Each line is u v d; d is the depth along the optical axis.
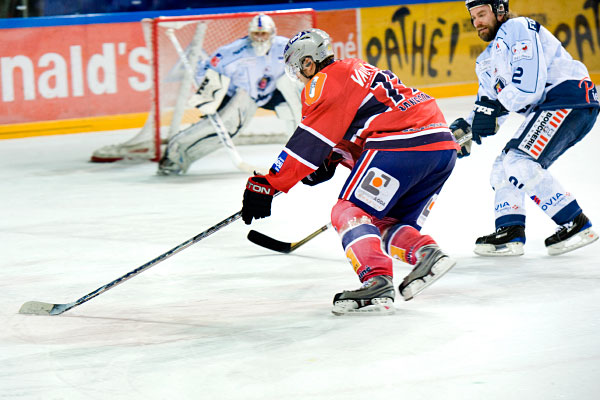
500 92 11.03
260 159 21.88
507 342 7.84
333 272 10.98
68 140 26.19
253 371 7.35
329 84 8.71
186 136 19.97
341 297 8.89
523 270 10.62
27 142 25.94
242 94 21.14
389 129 8.88
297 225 14.03
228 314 9.23
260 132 24.50
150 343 8.30
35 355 8.07
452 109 28.80
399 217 9.46
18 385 7.27
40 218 15.35
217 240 13.09
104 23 27.25
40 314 9.48
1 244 13.34
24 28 26.14
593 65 33.88
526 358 7.39
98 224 14.66
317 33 9.13
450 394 6.63
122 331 8.75
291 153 8.77
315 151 8.76
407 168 8.85
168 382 7.18
